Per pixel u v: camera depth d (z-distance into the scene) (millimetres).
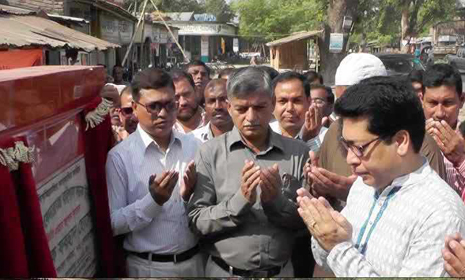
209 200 2918
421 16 38312
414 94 1964
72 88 2482
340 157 3104
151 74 3098
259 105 2838
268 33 37562
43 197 2219
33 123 2082
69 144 2607
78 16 15039
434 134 3104
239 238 2820
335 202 2887
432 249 1837
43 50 7973
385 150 1938
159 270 3094
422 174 1977
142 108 3107
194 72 5836
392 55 16000
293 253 3230
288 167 2957
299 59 27750
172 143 3234
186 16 50156
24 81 1958
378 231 2018
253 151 2947
